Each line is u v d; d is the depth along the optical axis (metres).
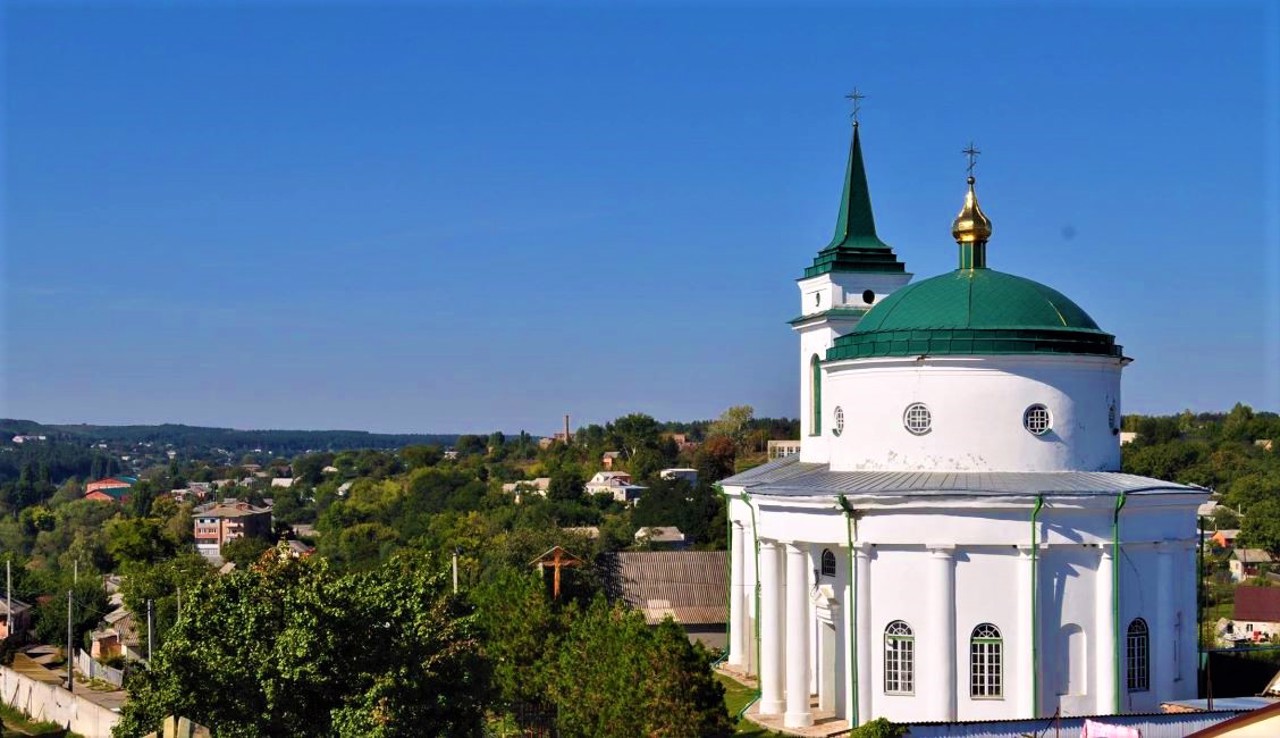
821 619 63.50
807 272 82.19
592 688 58.06
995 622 59.25
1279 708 38.00
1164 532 60.72
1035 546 58.88
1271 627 117.19
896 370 63.75
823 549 63.38
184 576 117.62
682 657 54.62
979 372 62.69
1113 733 49.09
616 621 59.50
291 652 49.44
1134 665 60.38
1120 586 59.81
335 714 49.22
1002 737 51.91
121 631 118.50
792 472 74.94
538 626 68.31
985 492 58.75
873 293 79.06
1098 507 59.19
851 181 81.69
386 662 51.00
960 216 68.69
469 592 79.00
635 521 194.00
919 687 59.62
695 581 96.25
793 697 63.53
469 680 52.50
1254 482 184.62
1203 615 73.75
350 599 50.81
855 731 51.97
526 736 66.31
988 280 65.62
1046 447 62.66
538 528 154.38
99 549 192.50
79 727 88.38
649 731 54.00
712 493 191.50
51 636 124.12
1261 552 162.88
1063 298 66.06
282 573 53.91
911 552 59.97
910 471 63.28
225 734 50.59
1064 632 59.62
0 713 98.62
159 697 50.62
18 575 146.12
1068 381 63.19
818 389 79.31
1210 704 56.94
